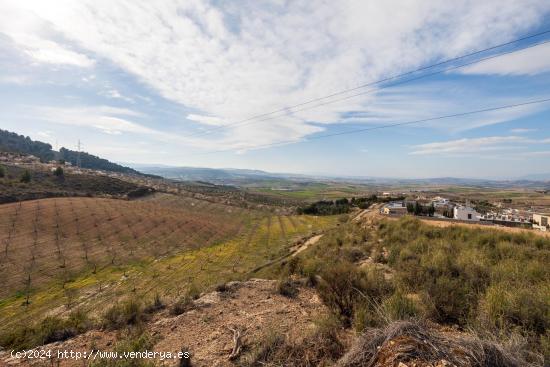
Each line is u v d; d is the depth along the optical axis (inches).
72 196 2930.6
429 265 295.1
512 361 131.1
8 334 246.2
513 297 197.3
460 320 197.3
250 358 173.5
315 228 2390.5
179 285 996.6
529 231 595.5
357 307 226.7
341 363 149.4
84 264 1414.9
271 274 477.4
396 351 137.0
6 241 1537.9
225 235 2434.8
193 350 195.6
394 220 828.6
